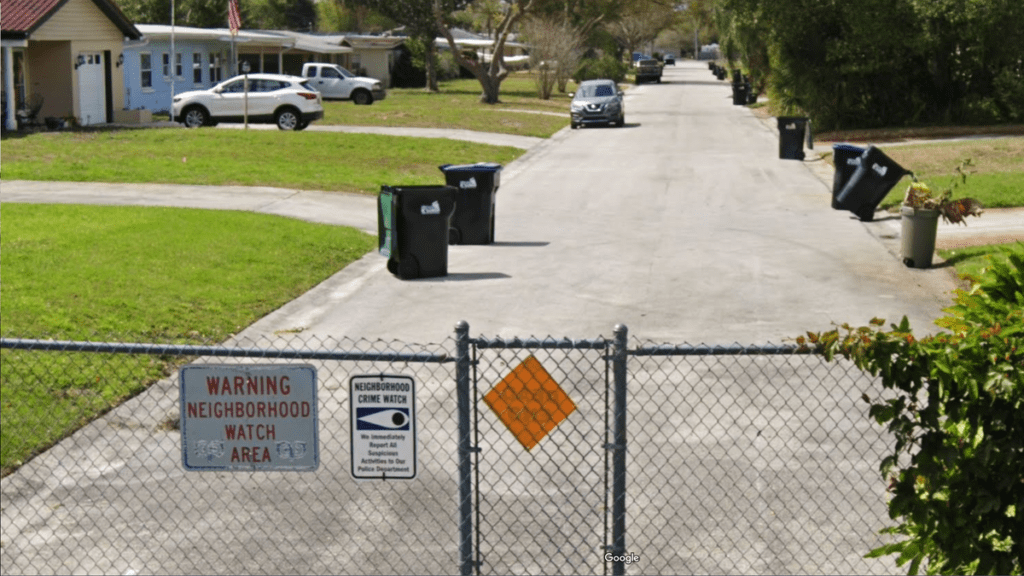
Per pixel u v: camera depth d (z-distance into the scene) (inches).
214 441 229.3
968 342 212.2
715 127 1744.6
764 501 309.0
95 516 298.0
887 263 674.8
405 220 623.8
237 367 226.8
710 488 318.7
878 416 219.9
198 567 268.2
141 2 2436.0
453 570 267.6
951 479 216.8
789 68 1641.2
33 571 265.3
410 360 229.1
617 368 227.9
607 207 922.7
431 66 2709.2
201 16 2482.8
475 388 233.0
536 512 302.2
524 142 1491.1
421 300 577.0
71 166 1024.2
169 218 741.3
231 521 295.4
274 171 1058.7
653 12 4116.6
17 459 333.1
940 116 1604.3
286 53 2541.8
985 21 1473.9
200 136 1332.4
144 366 422.9
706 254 705.0
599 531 289.7
